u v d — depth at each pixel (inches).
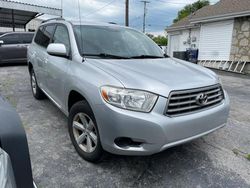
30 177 71.4
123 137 87.4
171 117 88.8
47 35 170.2
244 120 173.9
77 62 113.9
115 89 88.0
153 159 113.4
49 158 110.0
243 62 487.8
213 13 562.3
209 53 579.5
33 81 204.8
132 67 105.6
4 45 400.2
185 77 101.0
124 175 100.3
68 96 117.5
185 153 120.6
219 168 108.6
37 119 158.1
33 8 525.7
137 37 152.5
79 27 135.7
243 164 112.7
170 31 772.6
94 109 93.5
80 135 110.5
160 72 102.9
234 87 308.8
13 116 68.6
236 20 495.8
